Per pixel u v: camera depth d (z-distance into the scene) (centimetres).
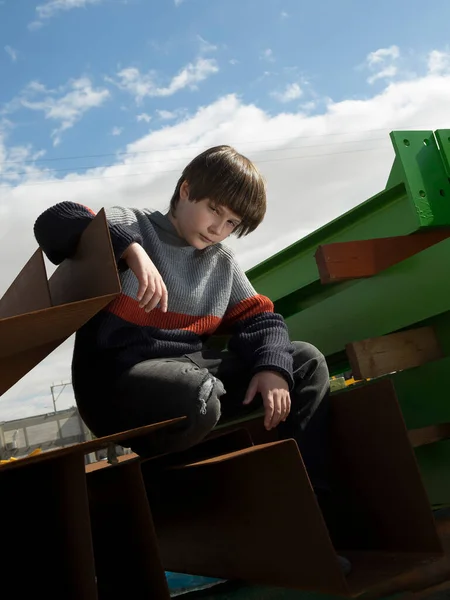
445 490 190
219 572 155
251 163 171
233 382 172
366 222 235
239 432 152
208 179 162
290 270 268
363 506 153
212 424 145
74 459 101
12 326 94
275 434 196
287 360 158
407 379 199
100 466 178
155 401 146
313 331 234
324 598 130
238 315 183
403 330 207
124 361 154
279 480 125
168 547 178
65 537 105
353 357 186
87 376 157
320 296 271
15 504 114
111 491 129
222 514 145
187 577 189
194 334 170
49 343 119
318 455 154
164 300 140
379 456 146
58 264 140
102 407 155
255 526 134
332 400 161
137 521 122
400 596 124
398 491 142
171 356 164
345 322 218
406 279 193
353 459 155
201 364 166
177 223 173
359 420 152
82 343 158
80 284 122
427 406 192
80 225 124
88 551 99
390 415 143
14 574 112
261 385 155
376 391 146
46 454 92
